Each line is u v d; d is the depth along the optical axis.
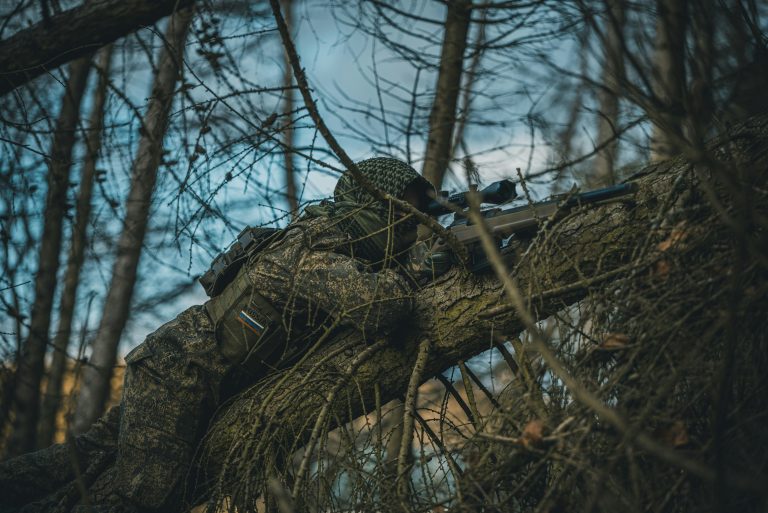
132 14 4.16
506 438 2.33
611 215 2.72
